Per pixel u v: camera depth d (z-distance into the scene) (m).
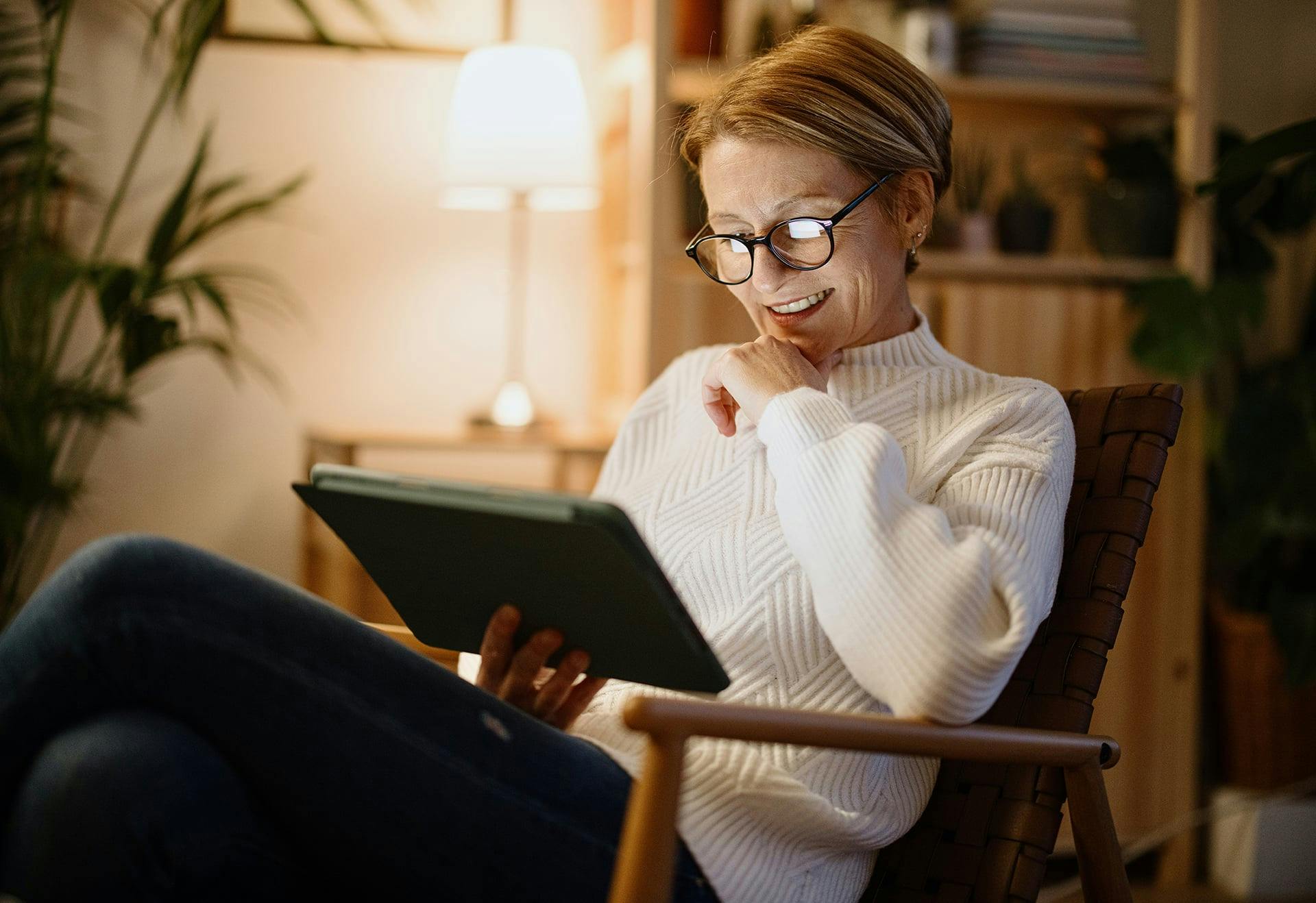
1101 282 2.54
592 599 0.93
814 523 0.99
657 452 1.38
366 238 2.70
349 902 0.97
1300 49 2.84
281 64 2.65
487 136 2.38
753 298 1.23
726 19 2.36
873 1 2.50
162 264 2.35
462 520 0.91
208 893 0.84
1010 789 1.13
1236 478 2.49
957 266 2.43
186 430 2.63
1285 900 2.40
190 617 0.86
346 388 2.71
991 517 1.02
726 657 1.10
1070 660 1.14
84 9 2.53
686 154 1.27
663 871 0.81
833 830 1.01
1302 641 2.40
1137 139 2.54
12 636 0.88
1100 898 1.05
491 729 0.93
